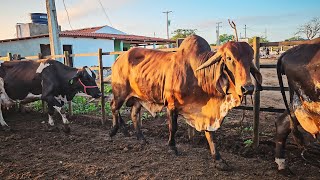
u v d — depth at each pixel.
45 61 7.23
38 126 7.51
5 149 5.72
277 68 3.91
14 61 7.46
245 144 5.35
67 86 7.11
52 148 5.75
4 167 4.78
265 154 4.99
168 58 5.07
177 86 4.70
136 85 5.54
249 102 8.52
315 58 3.34
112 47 23.36
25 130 7.11
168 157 5.10
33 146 5.89
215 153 4.60
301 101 3.56
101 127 7.29
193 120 4.82
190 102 4.73
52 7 10.84
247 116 7.35
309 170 4.33
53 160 5.10
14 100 7.41
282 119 4.09
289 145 5.00
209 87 4.40
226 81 4.08
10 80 7.22
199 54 4.58
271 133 5.83
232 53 3.73
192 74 4.62
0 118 7.12
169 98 4.88
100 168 4.68
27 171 4.61
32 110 9.24
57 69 7.17
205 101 4.60
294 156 4.75
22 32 24.02
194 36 4.83
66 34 19.61
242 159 4.90
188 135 5.95
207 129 4.59
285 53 3.78
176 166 4.70
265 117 7.19
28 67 7.25
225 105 4.28
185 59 4.71
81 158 5.17
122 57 5.91
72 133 6.80
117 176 4.41
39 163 4.96
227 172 4.40
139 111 6.08
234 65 3.77
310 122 3.54
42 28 24.12
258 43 4.99
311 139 4.63
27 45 20.52
